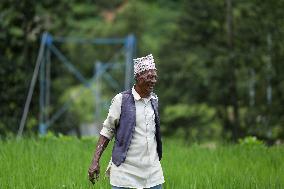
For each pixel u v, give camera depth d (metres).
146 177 11.12
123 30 113.25
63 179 15.01
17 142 21.44
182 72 61.16
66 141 23.47
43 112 47.91
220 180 15.32
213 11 57.25
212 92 57.75
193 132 58.38
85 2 126.62
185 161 18.47
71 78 96.75
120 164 11.14
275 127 51.53
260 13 51.88
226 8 55.12
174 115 59.88
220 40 57.62
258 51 52.69
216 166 17.53
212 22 58.00
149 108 11.27
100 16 127.50
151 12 126.94
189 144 23.80
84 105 87.50
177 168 17.11
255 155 20.27
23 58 49.84
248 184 14.73
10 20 50.03
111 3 133.50
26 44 50.41
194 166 17.77
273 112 52.28
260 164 18.45
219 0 56.78
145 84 11.12
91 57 107.69
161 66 64.00
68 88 89.44
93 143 23.05
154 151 11.27
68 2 54.09
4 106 48.16
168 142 23.75
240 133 51.12
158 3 131.38
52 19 53.25
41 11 52.44
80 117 73.38
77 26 61.75
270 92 53.53
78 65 106.00
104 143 11.38
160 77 64.00
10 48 50.41
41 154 18.77
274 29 52.19
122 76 90.62
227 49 53.25
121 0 134.12
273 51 52.69
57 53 52.16
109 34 112.69
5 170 16.11
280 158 19.58
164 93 63.16
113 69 92.38
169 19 123.50
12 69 48.44
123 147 11.14
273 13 51.66
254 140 23.23
